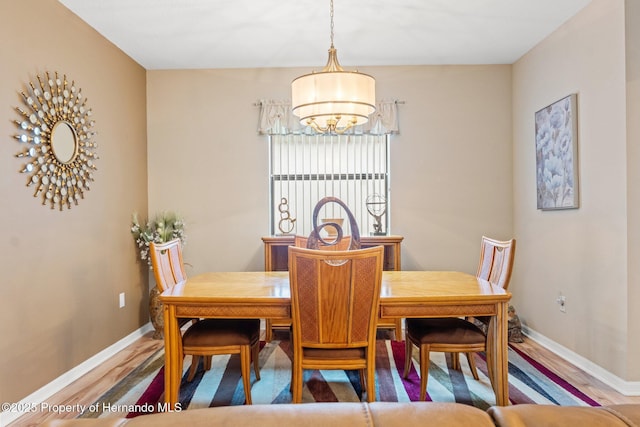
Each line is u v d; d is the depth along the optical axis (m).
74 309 2.72
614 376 2.51
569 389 2.45
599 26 2.64
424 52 3.62
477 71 3.94
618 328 2.48
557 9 2.82
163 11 2.80
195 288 2.28
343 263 1.91
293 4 2.73
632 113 2.39
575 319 2.91
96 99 3.04
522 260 3.72
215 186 3.97
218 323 2.32
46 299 2.45
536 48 3.46
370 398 2.00
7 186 2.15
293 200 4.03
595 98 2.68
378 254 1.93
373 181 4.01
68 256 2.67
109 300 3.18
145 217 3.88
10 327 2.16
